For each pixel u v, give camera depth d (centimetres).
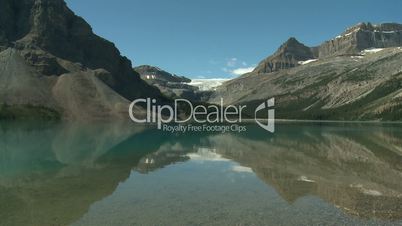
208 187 3291
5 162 4859
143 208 2573
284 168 4450
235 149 6819
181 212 2477
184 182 3525
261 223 2255
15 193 3030
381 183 3509
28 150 6197
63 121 18262
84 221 2291
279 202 2745
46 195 2959
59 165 4628
